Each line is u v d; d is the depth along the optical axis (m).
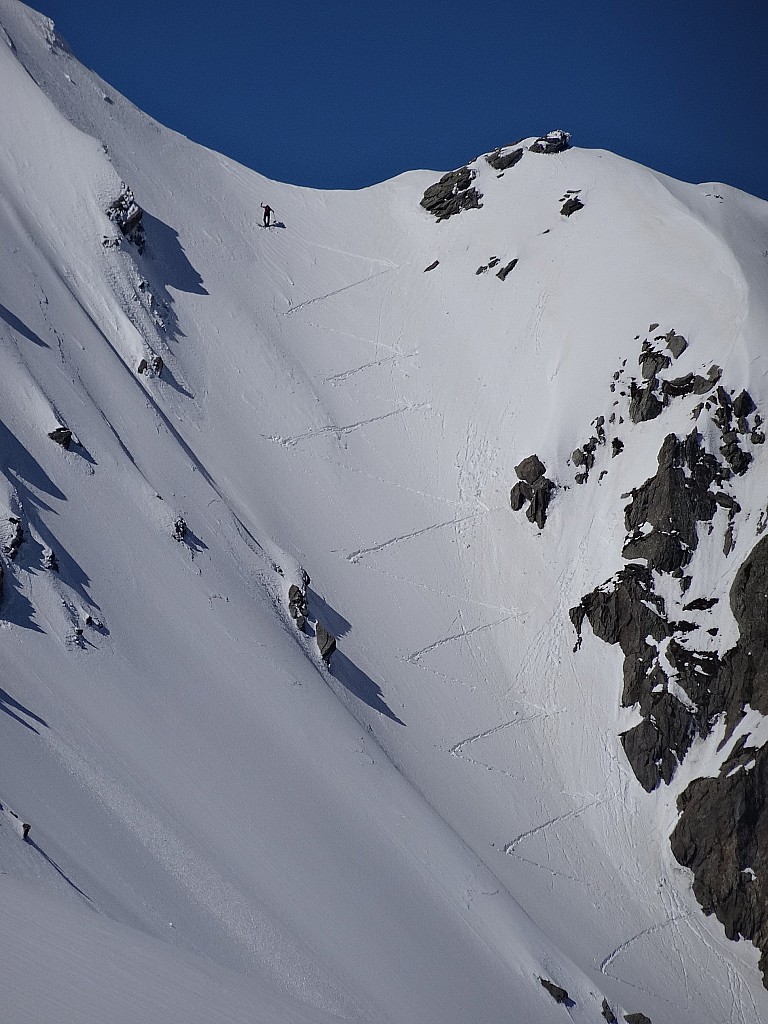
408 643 57.47
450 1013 36.34
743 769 52.78
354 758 46.03
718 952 50.03
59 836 30.03
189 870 33.50
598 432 63.88
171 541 48.53
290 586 53.66
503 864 48.91
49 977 20.19
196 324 68.56
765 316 64.44
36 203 64.75
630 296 68.44
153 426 55.78
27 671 36.69
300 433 65.75
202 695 42.62
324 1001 32.28
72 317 57.75
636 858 52.34
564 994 42.03
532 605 60.31
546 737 55.91
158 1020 19.98
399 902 40.19
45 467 45.88
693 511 59.53
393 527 62.75
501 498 64.00
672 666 56.34
